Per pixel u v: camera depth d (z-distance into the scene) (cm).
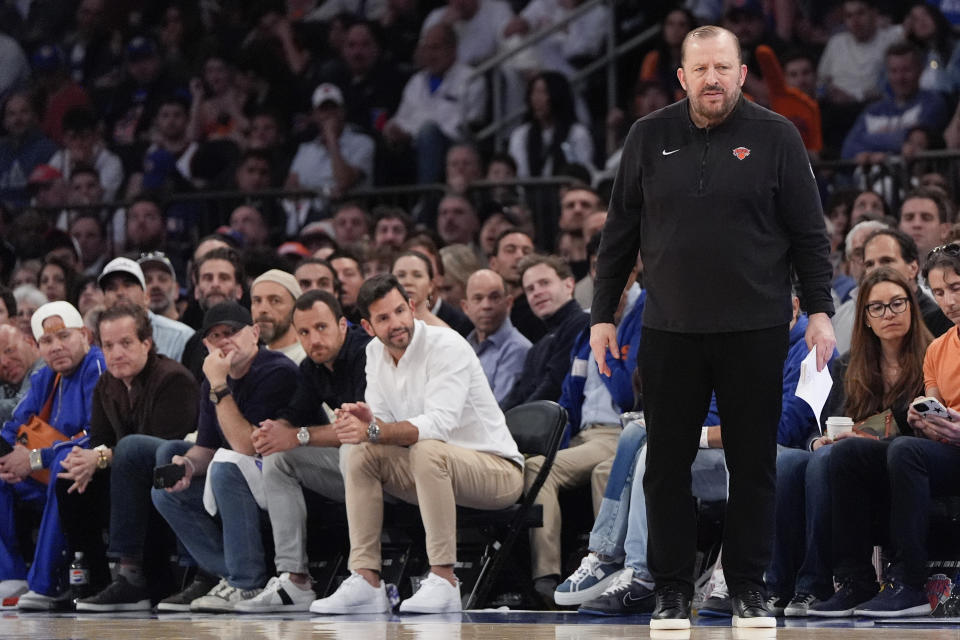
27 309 2422
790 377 1627
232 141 3453
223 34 3812
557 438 1694
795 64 2972
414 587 1730
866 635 1146
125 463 1805
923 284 1809
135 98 3853
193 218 3128
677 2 3338
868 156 2612
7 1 4041
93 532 1877
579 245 2450
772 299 1172
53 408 2027
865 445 1470
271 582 1716
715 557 1639
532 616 1527
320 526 1794
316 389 1778
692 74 1159
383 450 1634
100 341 1934
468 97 3391
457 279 2345
